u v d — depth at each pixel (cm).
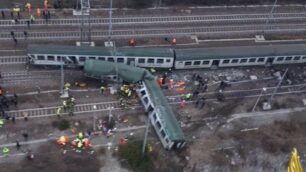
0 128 5522
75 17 6975
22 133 5522
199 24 7356
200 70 6762
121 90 6159
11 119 5625
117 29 6969
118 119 5897
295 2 8131
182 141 5547
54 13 6950
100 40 6762
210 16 7512
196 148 5781
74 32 6788
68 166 5316
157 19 7244
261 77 6869
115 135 5722
